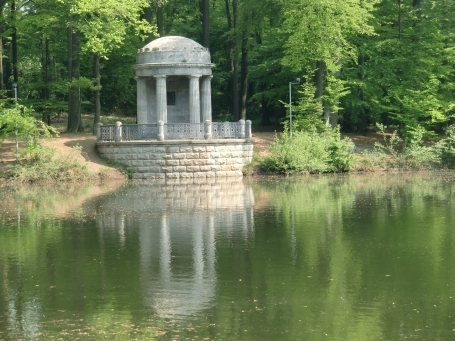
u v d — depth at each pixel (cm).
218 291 2172
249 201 3956
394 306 2016
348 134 6644
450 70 6228
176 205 3822
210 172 5172
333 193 4306
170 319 1933
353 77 6244
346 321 1902
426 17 6284
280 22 6322
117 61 6712
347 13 5712
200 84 5572
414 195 4191
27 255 2662
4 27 5847
